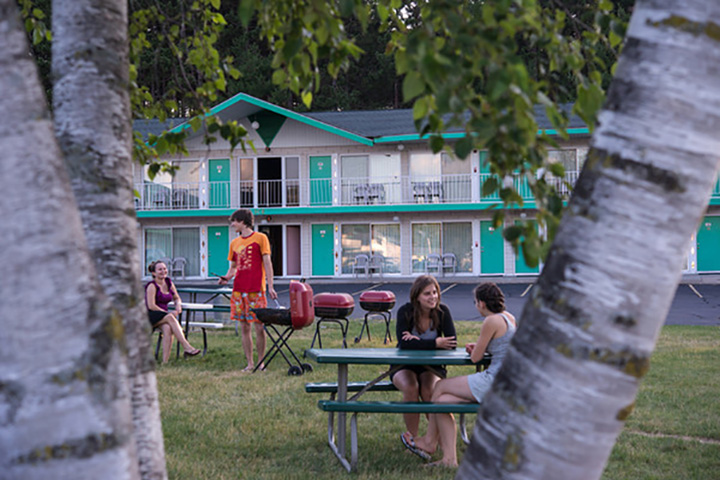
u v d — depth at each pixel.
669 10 1.50
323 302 9.05
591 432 1.53
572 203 1.60
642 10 1.55
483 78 1.85
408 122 26.75
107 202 2.14
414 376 4.74
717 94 1.47
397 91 35.34
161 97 3.92
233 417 5.59
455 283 23.50
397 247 26.36
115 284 2.12
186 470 4.17
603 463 1.58
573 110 2.23
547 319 1.57
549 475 1.54
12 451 1.38
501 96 1.65
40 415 1.38
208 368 8.10
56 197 1.46
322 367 8.15
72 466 1.39
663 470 4.16
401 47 2.83
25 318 1.39
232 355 9.06
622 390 1.52
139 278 2.23
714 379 7.00
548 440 1.54
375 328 12.06
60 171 1.49
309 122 25.61
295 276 26.94
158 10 3.84
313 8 2.20
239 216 7.87
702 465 4.25
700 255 24.98
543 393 1.55
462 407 4.14
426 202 25.66
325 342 10.20
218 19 3.95
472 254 25.80
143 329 2.17
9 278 1.39
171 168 3.68
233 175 26.58
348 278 26.34
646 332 1.52
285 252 26.94
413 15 3.31
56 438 1.39
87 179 2.13
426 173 25.78
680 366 7.80
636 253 1.50
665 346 9.51
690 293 19.52
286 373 7.68
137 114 3.90
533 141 1.76
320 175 26.31
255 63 31.89
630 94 1.52
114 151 2.19
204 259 27.06
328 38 2.53
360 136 25.03
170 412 5.75
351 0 1.99
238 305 7.87
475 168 25.50
